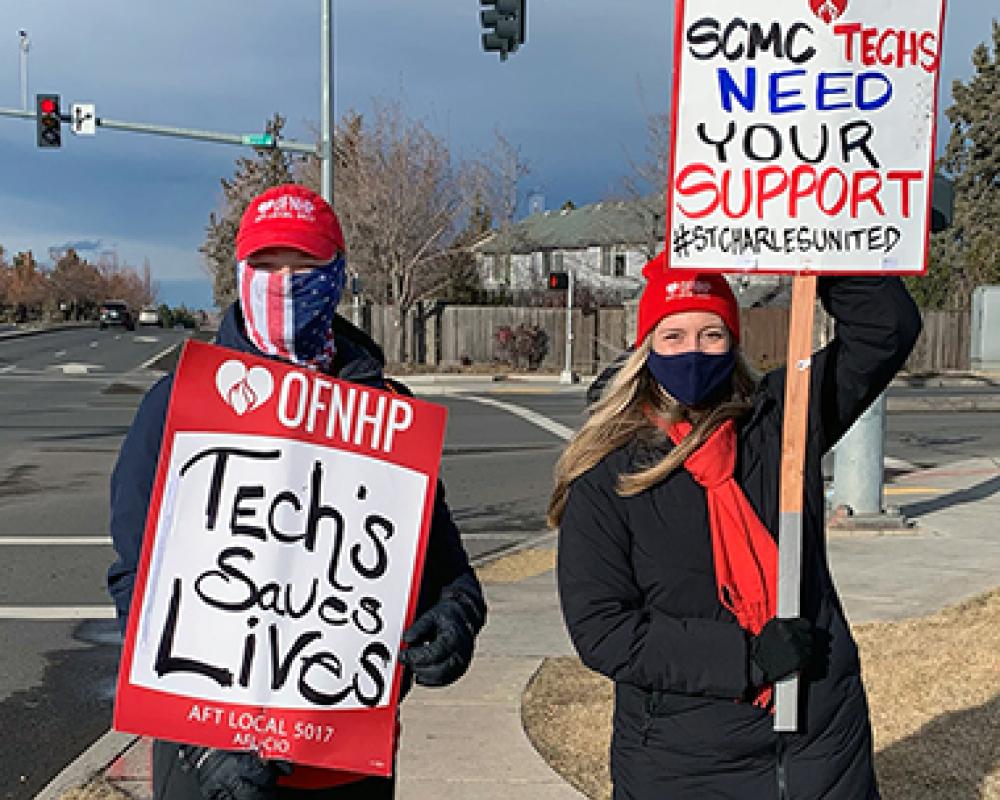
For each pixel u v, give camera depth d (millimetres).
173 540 2125
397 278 32469
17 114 20328
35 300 90062
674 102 2400
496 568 7801
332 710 2174
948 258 45719
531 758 4141
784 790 2268
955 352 32625
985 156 47375
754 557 2283
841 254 2361
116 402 20609
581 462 2408
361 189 32062
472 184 40344
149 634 2098
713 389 2373
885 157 2357
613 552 2344
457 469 12672
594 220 54219
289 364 2236
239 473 2174
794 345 2303
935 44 2340
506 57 12766
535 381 28359
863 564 7621
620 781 2412
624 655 2266
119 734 4641
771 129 2373
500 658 5516
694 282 2400
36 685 5535
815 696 2273
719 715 2266
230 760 2100
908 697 4594
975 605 6203
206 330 67188
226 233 52406
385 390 2371
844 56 2348
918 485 11398
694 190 2402
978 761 3883
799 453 2264
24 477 11852
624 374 2436
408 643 2227
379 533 2248
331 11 20062
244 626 2143
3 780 4371
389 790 2359
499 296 40688
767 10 2354
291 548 2184
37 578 7668
